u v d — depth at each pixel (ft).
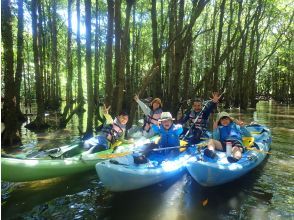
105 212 16.67
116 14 32.45
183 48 39.68
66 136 37.35
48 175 19.92
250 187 20.31
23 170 18.83
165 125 23.50
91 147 24.84
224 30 88.74
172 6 44.68
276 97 129.39
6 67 30.89
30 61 84.99
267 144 28.86
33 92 88.63
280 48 100.48
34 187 20.06
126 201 18.17
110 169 17.70
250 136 25.76
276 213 16.47
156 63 32.55
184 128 29.63
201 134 28.48
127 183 18.37
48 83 69.97
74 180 21.42
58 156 22.39
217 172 18.94
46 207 17.25
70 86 53.52
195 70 98.32
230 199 18.40
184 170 22.54
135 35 81.97
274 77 130.82
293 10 83.66
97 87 55.57
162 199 18.47
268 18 87.35
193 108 29.99
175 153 23.50
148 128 30.96
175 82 40.29
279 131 42.98
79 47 50.57
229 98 84.23
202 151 22.88
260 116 63.26
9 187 19.93
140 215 16.31
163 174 20.30
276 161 26.53
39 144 32.55
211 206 17.42
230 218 15.90
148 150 22.24
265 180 21.63
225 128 23.07
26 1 51.78
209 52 86.69
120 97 30.48
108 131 25.64
